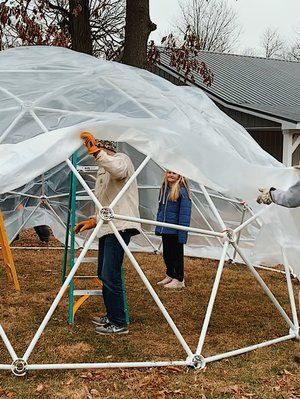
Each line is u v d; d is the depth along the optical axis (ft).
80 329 19.60
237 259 32.22
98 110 22.77
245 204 28.81
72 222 19.43
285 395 14.76
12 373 15.47
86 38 45.70
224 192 18.86
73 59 25.84
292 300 20.06
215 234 18.11
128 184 17.37
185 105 26.02
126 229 17.80
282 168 19.33
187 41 50.34
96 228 16.52
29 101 21.80
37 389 14.56
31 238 41.14
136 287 25.88
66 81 23.47
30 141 16.75
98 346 17.95
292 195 16.99
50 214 34.22
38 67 24.44
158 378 15.47
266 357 17.47
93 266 30.19
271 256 20.56
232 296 24.85
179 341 17.19
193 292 25.36
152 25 43.73
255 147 27.43
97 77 24.18
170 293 25.04
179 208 25.16
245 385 15.31
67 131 16.88
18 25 43.78
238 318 21.65
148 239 33.96
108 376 15.52
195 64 50.62
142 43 42.88
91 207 33.24
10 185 16.03
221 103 59.00
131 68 28.35
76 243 34.42
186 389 14.92
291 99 64.64
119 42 56.75
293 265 20.29
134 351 17.61
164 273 28.99
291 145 52.80
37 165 16.29
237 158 18.58
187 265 31.40
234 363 16.87
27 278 27.45
